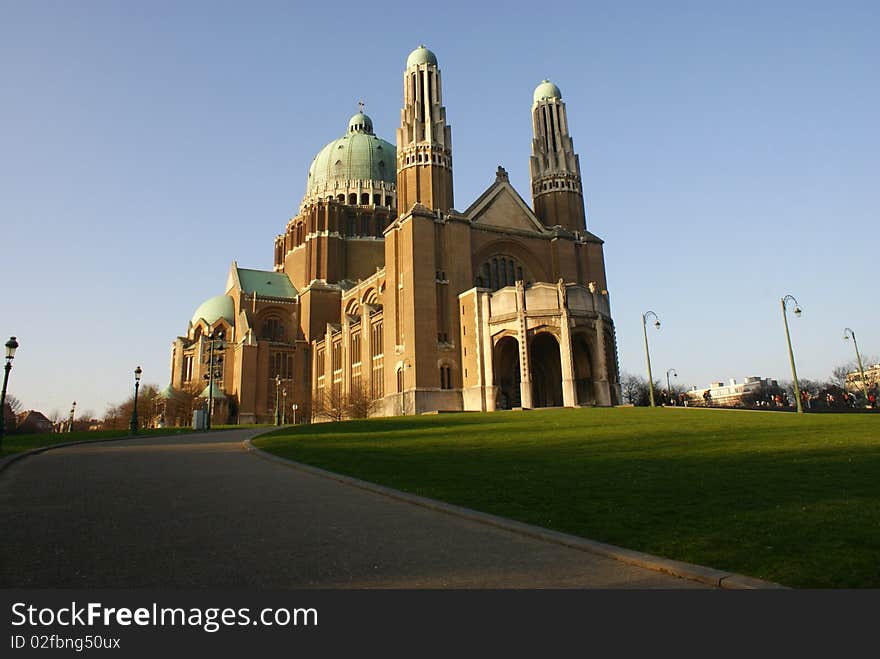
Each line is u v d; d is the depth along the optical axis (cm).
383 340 8212
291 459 2472
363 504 1508
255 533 1191
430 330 7312
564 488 1611
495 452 2536
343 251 11212
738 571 881
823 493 1412
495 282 8200
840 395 11625
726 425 3481
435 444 2938
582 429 3472
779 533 1061
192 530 1212
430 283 7462
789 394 16025
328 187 11756
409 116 8269
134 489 1731
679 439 2792
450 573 934
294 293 11500
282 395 10431
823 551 943
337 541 1130
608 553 1004
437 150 8094
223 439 3959
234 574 929
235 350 10731
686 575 886
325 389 10031
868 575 838
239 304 11000
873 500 1308
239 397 10119
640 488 1562
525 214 8675
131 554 1030
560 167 9075
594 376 6794
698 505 1325
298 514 1380
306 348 10712
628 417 4272
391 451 2675
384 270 8969
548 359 7731
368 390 8444
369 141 12194
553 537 1112
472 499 1500
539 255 8525
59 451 3003
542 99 9412
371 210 11581
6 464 2280
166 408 10250
